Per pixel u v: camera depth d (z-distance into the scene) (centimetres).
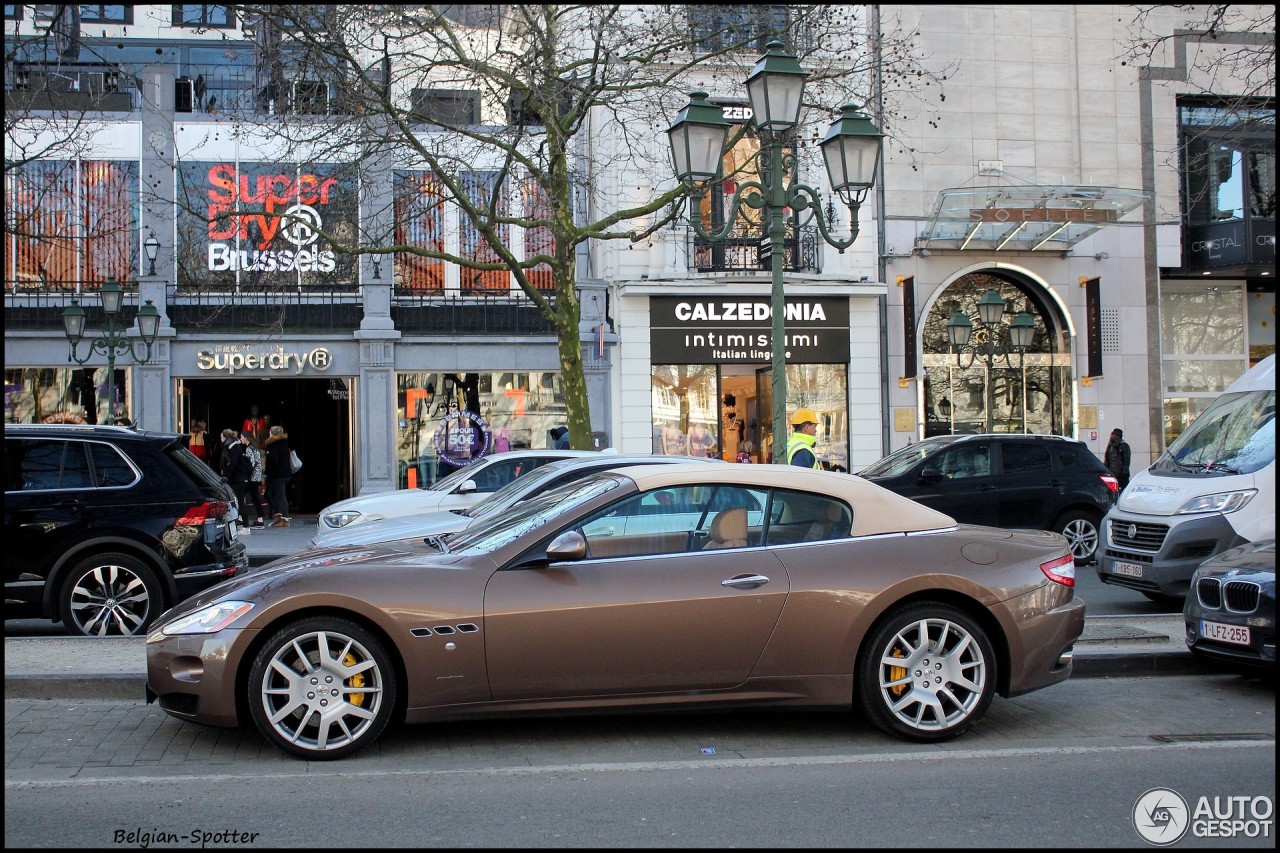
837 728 650
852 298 2234
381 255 2120
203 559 949
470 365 2162
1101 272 2369
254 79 2017
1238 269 2372
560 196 1480
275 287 2106
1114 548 1080
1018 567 628
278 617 569
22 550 903
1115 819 489
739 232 2191
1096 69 2353
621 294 2153
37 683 711
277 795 516
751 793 522
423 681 569
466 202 1452
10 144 1597
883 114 2031
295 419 2395
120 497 933
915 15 2269
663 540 606
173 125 2086
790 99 1107
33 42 1287
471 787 530
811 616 596
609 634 579
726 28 1599
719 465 657
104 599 924
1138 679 796
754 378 2234
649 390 2180
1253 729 657
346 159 1848
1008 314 2388
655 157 2112
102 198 2077
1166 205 2384
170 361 2059
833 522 628
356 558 634
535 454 1255
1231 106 1506
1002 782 543
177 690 573
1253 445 1040
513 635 573
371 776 546
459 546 647
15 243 2050
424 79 1722
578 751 600
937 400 2344
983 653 616
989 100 2311
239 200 2023
